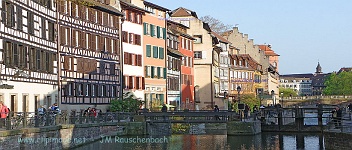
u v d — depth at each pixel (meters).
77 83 60.03
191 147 48.19
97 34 65.06
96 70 64.69
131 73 73.88
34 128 35.25
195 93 98.00
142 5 77.75
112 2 70.44
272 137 58.12
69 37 58.69
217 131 69.50
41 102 51.31
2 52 42.94
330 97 153.50
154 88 80.44
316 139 55.75
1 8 42.91
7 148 31.38
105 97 66.56
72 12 59.47
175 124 67.69
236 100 106.38
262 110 67.38
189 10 99.31
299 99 155.25
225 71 114.75
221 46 113.75
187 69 94.25
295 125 64.62
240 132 59.69
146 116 60.44
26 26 47.94
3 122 31.81
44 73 52.25
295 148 47.47
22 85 47.00
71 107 58.50
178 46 90.44
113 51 69.25
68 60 58.12
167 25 87.12
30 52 48.88
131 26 74.19
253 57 143.62
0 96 42.91
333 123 45.69
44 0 52.69
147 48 78.50
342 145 39.84
